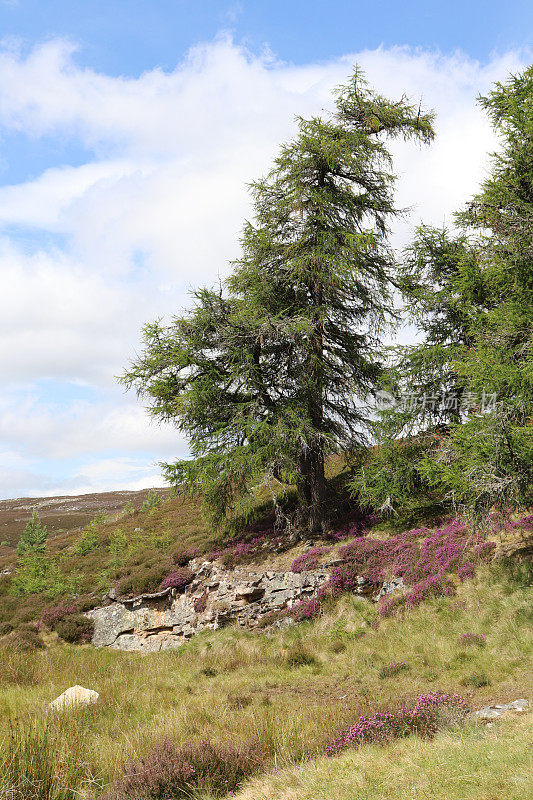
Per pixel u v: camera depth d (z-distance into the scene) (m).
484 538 15.44
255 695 11.71
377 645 14.19
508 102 15.38
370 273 22.20
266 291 21.89
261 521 25.30
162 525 31.53
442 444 17.86
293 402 21.09
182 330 21.91
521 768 4.97
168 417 22.34
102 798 5.94
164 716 9.52
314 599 17.86
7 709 9.87
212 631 19.42
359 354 22.64
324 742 7.36
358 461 23.83
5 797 5.62
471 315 16.25
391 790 4.98
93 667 15.55
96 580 25.58
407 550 17.86
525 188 15.56
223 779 6.41
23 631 22.17
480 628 12.86
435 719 7.66
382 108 21.89
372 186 23.08
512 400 12.13
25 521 64.62
